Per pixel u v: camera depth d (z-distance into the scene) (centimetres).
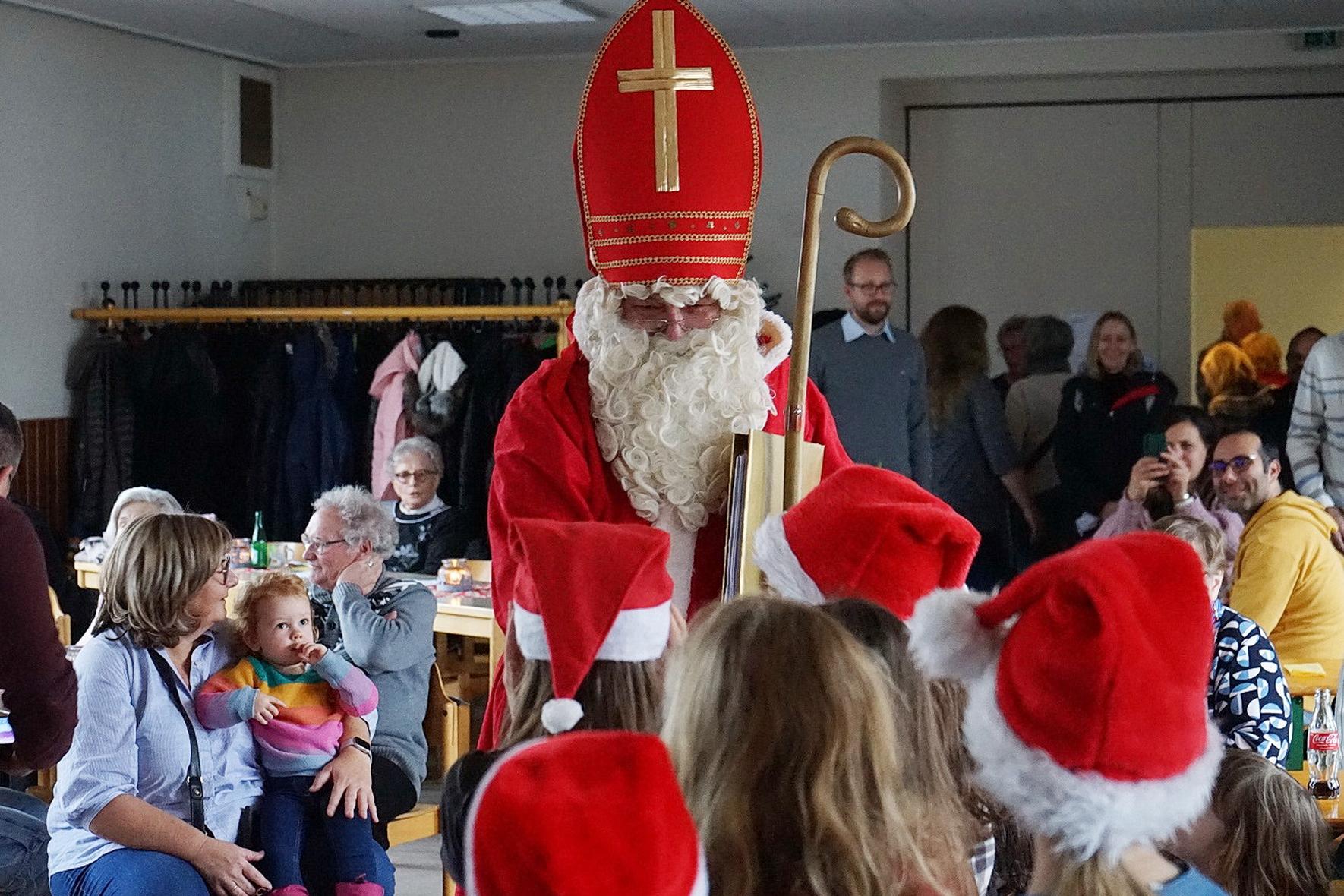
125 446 664
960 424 668
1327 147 727
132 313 663
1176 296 748
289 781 327
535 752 110
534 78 773
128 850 294
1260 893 226
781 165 744
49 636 262
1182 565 129
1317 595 411
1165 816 123
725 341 234
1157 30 702
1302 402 559
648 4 236
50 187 659
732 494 220
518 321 684
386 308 649
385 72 790
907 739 149
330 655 331
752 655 131
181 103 737
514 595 185
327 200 803
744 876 125
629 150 232
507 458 232
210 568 303
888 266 595
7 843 300
